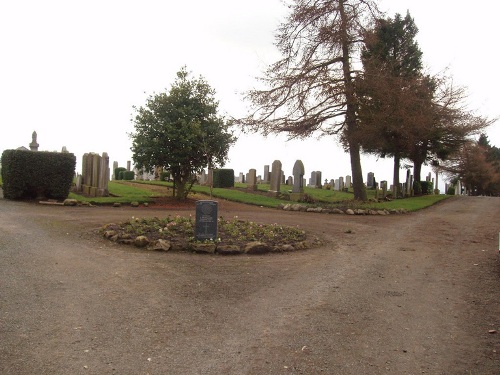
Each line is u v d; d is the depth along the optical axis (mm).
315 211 17844
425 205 23078
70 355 4172
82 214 13141
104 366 3986
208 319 5270
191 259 8156
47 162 16125
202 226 9070
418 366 4184
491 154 62344
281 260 8453
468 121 29938
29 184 15898
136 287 6355
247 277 7152
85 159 20406
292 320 5320
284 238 9938
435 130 28875
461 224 14578
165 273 7137
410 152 34062
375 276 7488
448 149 34969
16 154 15648
